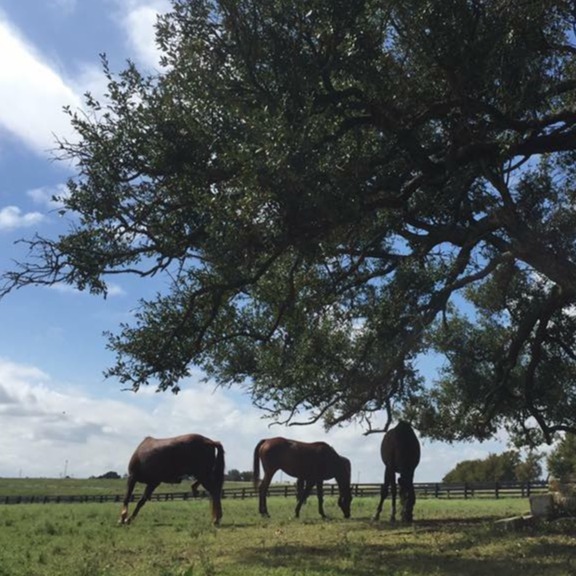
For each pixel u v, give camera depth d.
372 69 10.77
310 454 21.98
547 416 19.94
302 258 11.77
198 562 10.92
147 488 20.17
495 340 20.33
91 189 11.70
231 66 10.77
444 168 11.91
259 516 22.50
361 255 12.88
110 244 11.91
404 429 19.03
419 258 13.30
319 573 9.64
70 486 86.88
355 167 10.70
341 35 10.38
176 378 12.62
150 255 12.12
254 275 11.38
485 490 43.19
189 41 10.98
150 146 11.25
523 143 11.77
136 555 12.26
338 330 16.31
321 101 10.86
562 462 37.88
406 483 18.56
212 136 10.80
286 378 16.31
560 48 11.72
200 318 13.10
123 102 11.57
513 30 10.61
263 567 10.34
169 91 11.23
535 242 12.33
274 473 22.33
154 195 11.77
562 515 15.54
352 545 12.82
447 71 10.76
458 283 13.22
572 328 17.58
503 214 12.20
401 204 12.03
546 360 18.81
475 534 13.95
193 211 11.47
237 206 9.85
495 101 11.50
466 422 21.70
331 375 16.22
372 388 15.31
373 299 15.28
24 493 60.41
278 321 12.72
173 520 20.94
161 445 19.78
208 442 19.86
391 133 11.57
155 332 12.57
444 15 10.26
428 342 18.55
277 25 10.45
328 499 37.72
